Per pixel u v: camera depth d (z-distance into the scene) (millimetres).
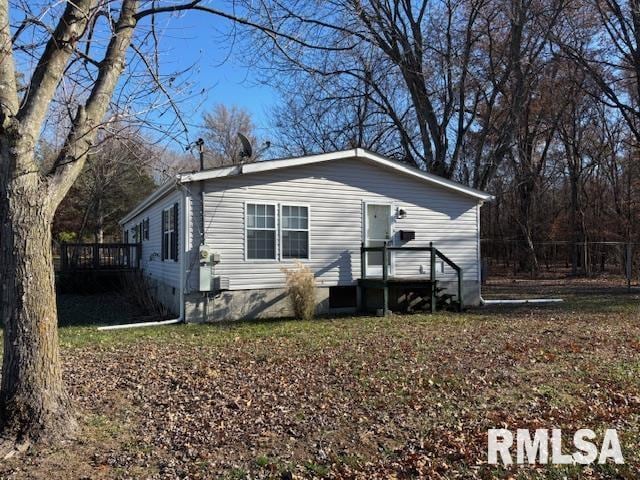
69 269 18859
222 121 24812
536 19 20453
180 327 10742
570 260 31500
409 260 14312
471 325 10688
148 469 3969
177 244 12477
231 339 9156
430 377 6383
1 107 3994
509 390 5926
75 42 4430
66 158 4426
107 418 4957
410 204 14320
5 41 4043
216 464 4066
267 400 5551
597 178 31516
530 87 22953
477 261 15203
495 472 3961
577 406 5406
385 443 4484
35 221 4234
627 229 27688
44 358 4297
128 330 10406
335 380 6285
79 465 3980
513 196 32188
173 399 5582
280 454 4250
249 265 12148
